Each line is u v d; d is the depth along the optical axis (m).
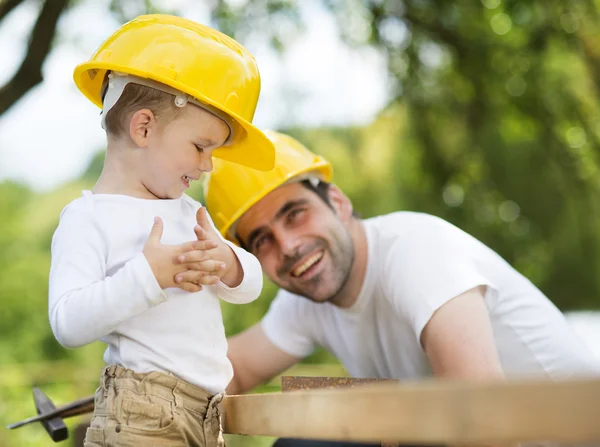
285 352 3.05
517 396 1.01
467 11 6.65
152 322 1.72
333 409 1.34
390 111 8.02
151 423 1.66
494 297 2.52
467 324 2.29
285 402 1.53
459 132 7.54
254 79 1.93
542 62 6.89
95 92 1.99
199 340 1.76
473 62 6.71
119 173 1.80
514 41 6.73
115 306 1.56
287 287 2.70
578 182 7.66
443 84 7.11
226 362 1.83
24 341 9.84
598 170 7.35
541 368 2.56
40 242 12.30
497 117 7.25
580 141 7.20
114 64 1.80
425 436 1.13
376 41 6.54
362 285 2.63
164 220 1.77
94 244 1.68
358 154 9.65
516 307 2.58
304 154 2.78
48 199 14.30
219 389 1.78
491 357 2.26
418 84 7.01
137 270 1.58
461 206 7.85
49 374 6.80
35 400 2.64
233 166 2.67
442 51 6.92
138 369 1.70
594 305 11.07
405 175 8.70
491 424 1.04
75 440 2.78
